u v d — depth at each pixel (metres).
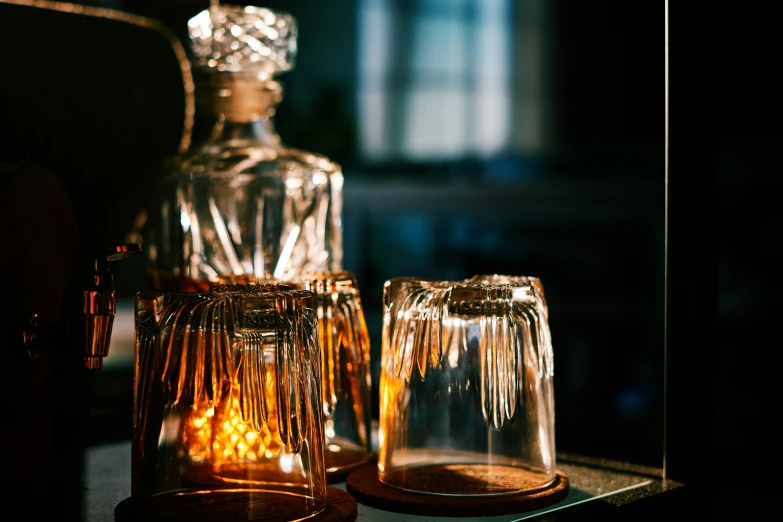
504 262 2.63
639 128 2.42
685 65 0.67
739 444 2.22
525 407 0.62
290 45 0.79
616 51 2.41
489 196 2.60
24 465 0.60
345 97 2.51
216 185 0.77
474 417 0.62
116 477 0.66
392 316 0.63
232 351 0.58
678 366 0.67
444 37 2.54
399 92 2.56
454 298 0.62
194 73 0.83
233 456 0.59
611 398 2.51
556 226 2.60
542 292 0.65
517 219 2.62
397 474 0.62
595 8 2.42
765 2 0.72
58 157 0.71
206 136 0.83
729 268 2.43
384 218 2.67
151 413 0.58
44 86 0.70
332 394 0.67
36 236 0.59
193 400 0.58
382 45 2.51
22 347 0.58
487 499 0.60
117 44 0.74
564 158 2.54
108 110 0.74
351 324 0.68
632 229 2.53
